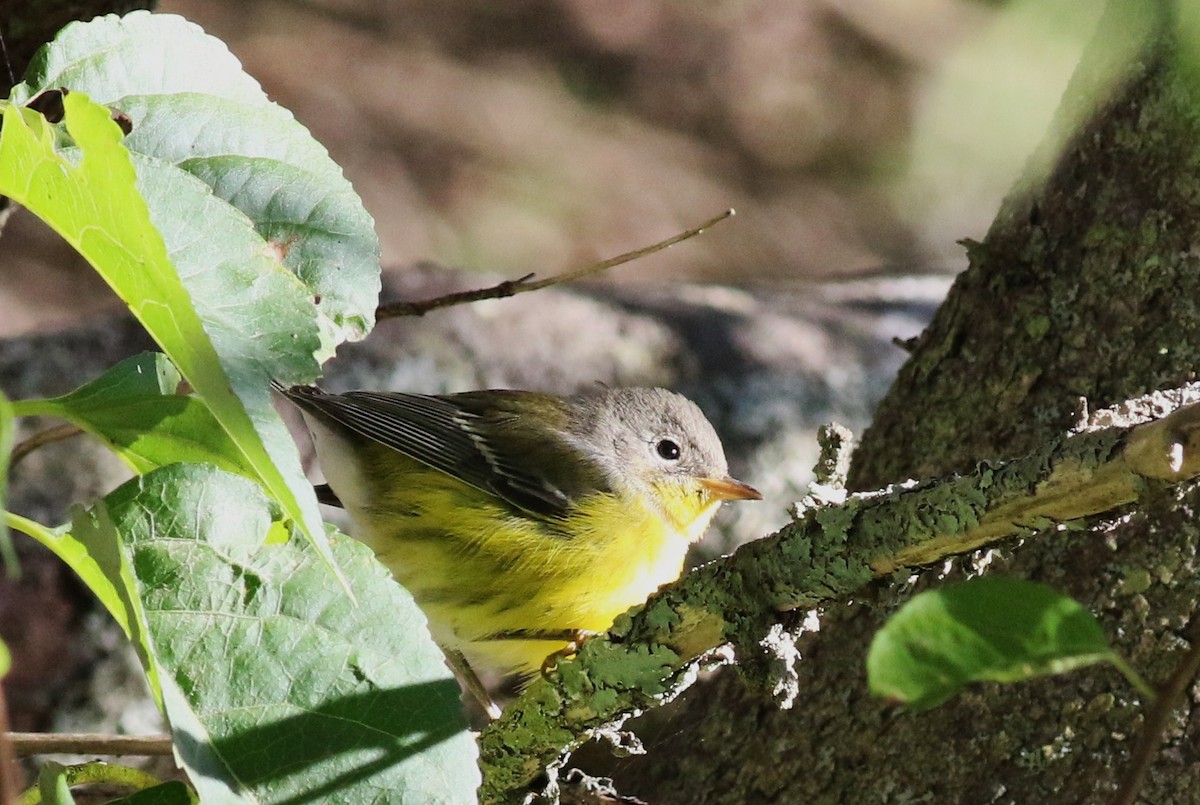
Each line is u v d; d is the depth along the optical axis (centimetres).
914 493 539
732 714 850
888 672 326
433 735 457
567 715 653
